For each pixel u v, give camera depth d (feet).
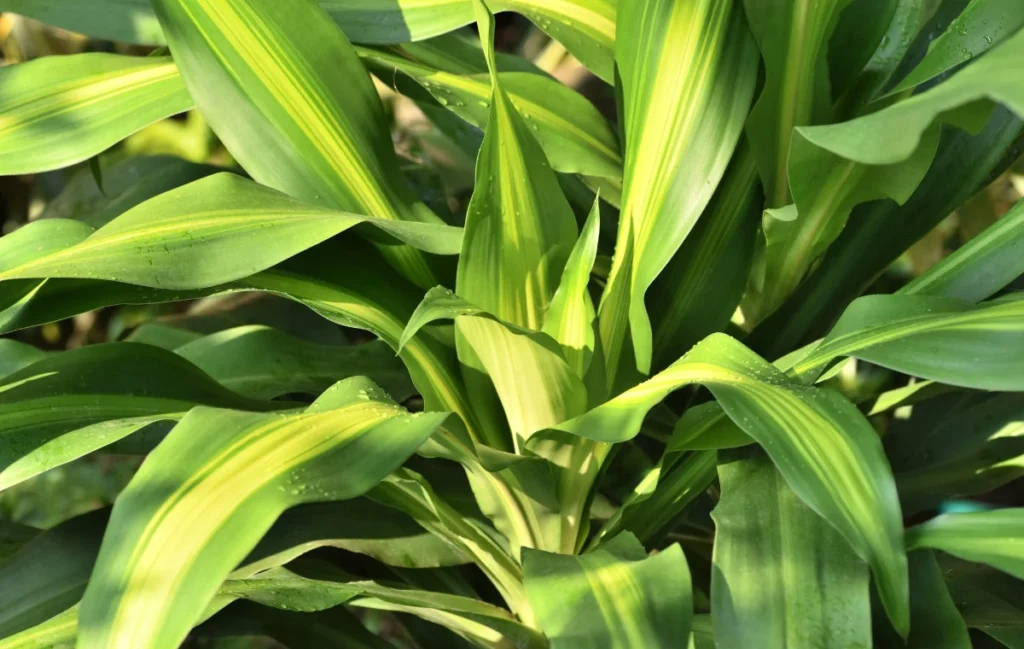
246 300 5.29
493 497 4.06
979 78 3.29
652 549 4.52
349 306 4.06
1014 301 3.74
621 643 3.55
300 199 4.15
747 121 4.11
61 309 3.93
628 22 4.07
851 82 4.31
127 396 4.06
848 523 3.51
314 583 3.95
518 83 4.48
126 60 4.32
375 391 3.84
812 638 3.60
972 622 3.92
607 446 4.01
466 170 5.70
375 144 4.25
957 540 3.72
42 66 4.26
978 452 4.39
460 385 4.14
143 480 3.56
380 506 4.29
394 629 6.11
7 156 4.14
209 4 4.11
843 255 4.36
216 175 4.00
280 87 4.17
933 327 3.70
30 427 3.95
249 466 3.58
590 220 3.78
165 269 3.78
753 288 4.48
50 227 3.99
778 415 3.61
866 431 3.60
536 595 3.65
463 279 3.93
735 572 3.68
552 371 3.85
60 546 4.09
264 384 4.48
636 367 4.14
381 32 4.44
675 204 4.06
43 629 3.84
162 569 3.48
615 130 4.58
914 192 4.33
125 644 3.44
